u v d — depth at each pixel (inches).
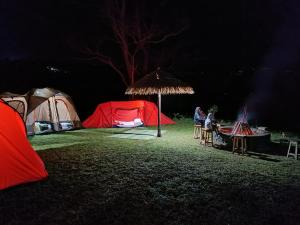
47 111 494.9
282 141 405.1
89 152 348.5
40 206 200.1
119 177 257.4
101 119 561.3
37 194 220.5
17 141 247.0
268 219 181.9
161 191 225.3
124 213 189.2
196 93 816.9
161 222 177.8
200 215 186.7
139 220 180.1
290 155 335.0
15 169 238.8
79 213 189.3
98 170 277.7
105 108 566.6
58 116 508.4
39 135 469.7
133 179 252.2
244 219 181.8
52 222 178.7
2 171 232.4
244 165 293.4
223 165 293.4
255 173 268.1
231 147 372.8
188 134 475.2
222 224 175.9
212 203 203.6
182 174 265.0
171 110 788.6
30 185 238.7
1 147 236.7
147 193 221.3
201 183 242.1
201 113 446.9
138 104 574.6
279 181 246.8
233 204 202.1
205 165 293.3
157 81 438.3
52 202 206.2
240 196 215.3
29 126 464.8
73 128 528.1
